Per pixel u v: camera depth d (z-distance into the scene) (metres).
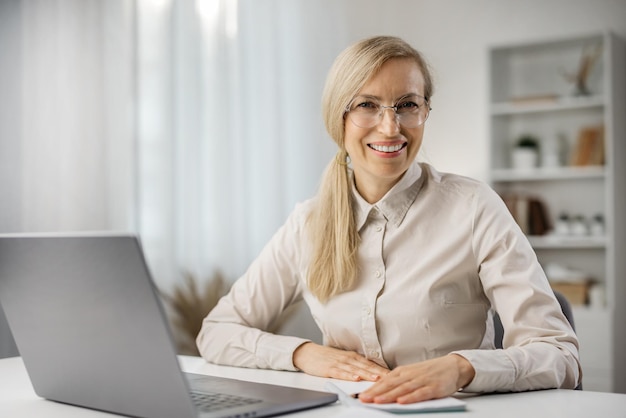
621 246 3.83
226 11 4.29
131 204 4.26
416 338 1.51
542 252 4.12
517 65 4.21
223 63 4.27
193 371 1.56
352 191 1.59
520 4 4.23
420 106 1.51
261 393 1.16
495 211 1.50
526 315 1.39
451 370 1.18
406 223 1.55
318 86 4.29
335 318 1.59
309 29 4.31
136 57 4.28
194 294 4.05
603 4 4.03
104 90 4.27
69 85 4.25
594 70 4.02
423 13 4.44
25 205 4.18
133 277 0.95
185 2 4.29
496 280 1.44
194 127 4.26
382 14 4.46
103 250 0.97
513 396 1.21
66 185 4.21
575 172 3.82
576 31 4.09
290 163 4.32
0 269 1.15
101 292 1.00
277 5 4.32
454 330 1.51
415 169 1.59
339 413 1.07
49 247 1.05
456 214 1.53
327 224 1.59
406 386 1.13
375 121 1.49
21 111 4.21
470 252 1.50
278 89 4.27
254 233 4.26
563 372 1.29
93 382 1.11
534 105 3.92
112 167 4.26
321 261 1.59
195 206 4.24
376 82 1.48
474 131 4.33
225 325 1.71
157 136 4.28
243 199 4.25
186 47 4.28
